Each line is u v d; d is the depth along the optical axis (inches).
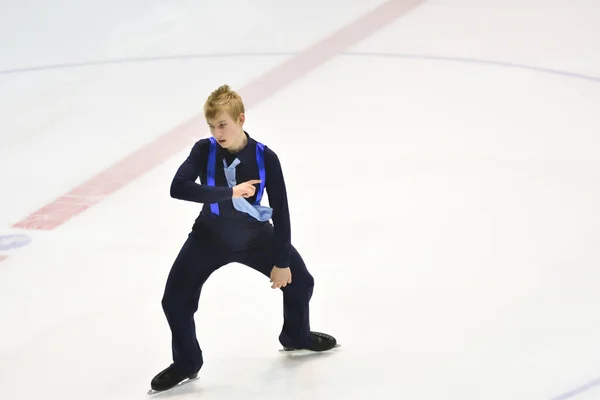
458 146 1092.5
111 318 781.3
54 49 1491.1
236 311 783.7
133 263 873.5
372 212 945.5
